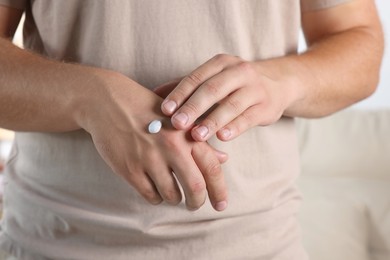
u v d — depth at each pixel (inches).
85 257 29.9
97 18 29.9
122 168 25.8
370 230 65.2
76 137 29.9
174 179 25.7
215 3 30.0
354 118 79.1
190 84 25.7
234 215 30.3
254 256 31.1
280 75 29.5
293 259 32.9
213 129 25.1
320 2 35.1
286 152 32.8
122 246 29.8
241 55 30.7
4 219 33.2
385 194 67.5
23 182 32.0
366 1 36.0
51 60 28.5
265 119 27.0
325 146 76.4
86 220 29.6
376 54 34.6
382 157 73.7
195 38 30.0
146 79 30.0
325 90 31.3
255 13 31.4
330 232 62.0
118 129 25.6
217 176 25.8
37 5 31.3
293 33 33.3
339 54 33.0
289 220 33.4
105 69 27.6
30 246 31.2
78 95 26.6
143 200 29.3
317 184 70.3
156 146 25.1
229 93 26.0
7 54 28.5
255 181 31.1
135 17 29.7
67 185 30.3
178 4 29.7
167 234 29.4
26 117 28.0
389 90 86.0
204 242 30.1
